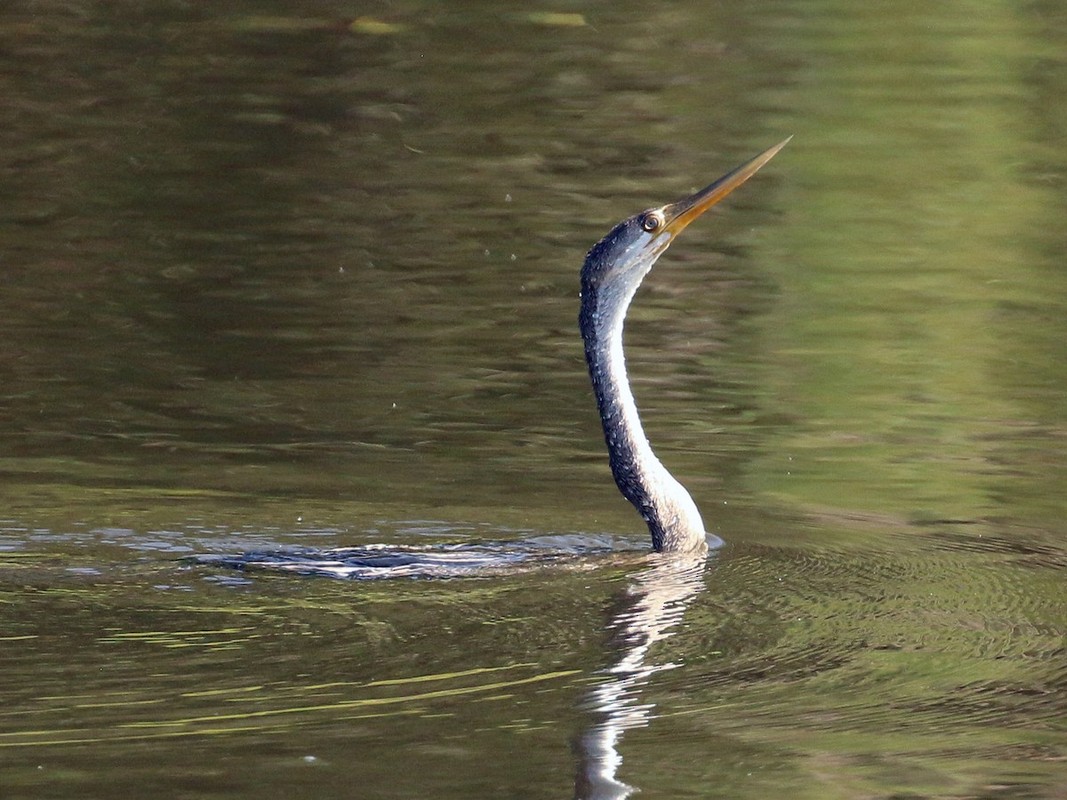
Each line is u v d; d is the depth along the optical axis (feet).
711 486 45.55
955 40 89.66
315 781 27.86
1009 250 67.15
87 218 67.87
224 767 28.07
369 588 36.22
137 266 63.52
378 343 57.31
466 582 36.73
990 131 78.64
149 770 27.96
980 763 29.22
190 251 65.26
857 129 78.48
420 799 27.48
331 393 52.95
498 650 33.01
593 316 40.83
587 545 40.22
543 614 35.06
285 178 72.69
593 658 32.65
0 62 84.28
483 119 79.41
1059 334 59.31
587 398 52.95
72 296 60.90
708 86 83.10
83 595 35.42
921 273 64.85
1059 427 50.80
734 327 59.98
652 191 70.95
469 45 88.63
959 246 67.36
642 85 83.25
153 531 40.37
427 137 77.15
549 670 32.17
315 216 68.69
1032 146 77.25
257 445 48.19
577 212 68.90
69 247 65.26
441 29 90.94
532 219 68.39
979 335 59.21
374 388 53.26
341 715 30.04
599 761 28.96
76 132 76.74
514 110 80.43
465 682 31.50
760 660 33.22
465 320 59.67
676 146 76.07
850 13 94.27
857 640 34.35
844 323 60.34
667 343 58.44
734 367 56.18
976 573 38.58
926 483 45.73
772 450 48.88
